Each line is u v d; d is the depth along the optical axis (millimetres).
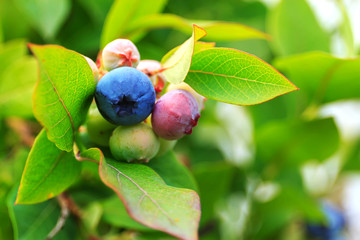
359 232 367
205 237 279
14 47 239
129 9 222
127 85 162
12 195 204
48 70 153
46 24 237
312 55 234
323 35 268
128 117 165
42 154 172
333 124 256
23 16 262
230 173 245
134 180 160
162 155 192
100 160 157
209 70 169
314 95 255
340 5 262
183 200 152
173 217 148
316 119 256
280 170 285
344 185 373
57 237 213
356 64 233
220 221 286
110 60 169
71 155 177
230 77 168
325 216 275
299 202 271
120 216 223
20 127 238
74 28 268
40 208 214
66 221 218
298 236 321
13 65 235
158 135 173
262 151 275
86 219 219
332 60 234
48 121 158
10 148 246
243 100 167
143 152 171
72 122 166
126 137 170
